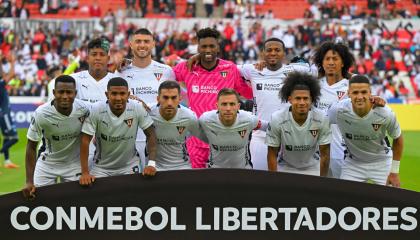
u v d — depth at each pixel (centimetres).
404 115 2356
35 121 730
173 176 691
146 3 3369
